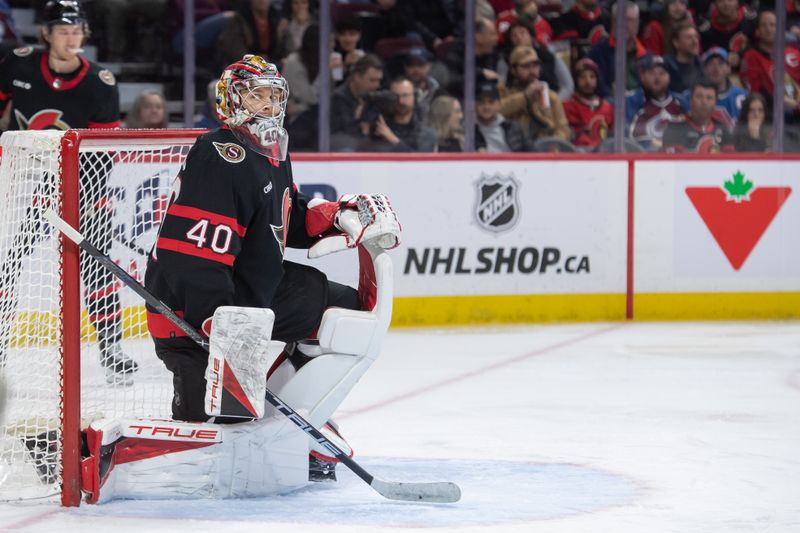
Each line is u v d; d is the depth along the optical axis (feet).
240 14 69.21
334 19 69.92
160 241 29.17
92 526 27.12
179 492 29.63
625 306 70.64
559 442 38.52
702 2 73.15
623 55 71.72
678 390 48.49
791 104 74.43
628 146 74.08
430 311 68.08
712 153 70.85
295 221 32.76
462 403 45.60
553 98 72.54
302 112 69.67
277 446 30.22
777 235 71.82
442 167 67.67
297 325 31.17
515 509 29.45
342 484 31.96
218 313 27.89
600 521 28.40
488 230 68.49
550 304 69.67
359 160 66.74
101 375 36.50
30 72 48.03
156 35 71.61
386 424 41.47
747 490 32.01
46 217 28.48
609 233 70.08
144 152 36.88
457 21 71.10
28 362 31.42
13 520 27.58
